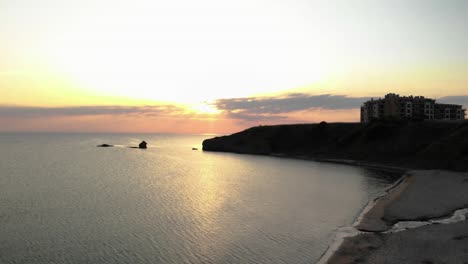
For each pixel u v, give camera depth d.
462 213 36.34
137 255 25.61
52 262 24.25
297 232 31.17
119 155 132.50
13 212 38.34
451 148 87.06
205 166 92.44
